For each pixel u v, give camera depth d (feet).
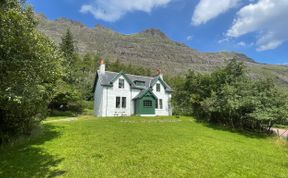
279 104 70.79
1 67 28.60
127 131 58.18
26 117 44.75
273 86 77.61
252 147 50.26
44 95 45.60
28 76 32.09
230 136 63.77
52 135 49.80
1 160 31.94
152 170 29.84
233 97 74.64
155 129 65.10
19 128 45.11
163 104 120.57
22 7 34.76
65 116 102.12
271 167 35.29
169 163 33.04
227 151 43.27
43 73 34.73
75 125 65.72
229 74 88.22
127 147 40.96
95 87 118.32
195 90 101.30
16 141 41.65
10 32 28.37
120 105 107.55
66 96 103.45
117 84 107.86
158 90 120.06
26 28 30.68
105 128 61.57
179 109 110.93
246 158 39.37
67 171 28.30
